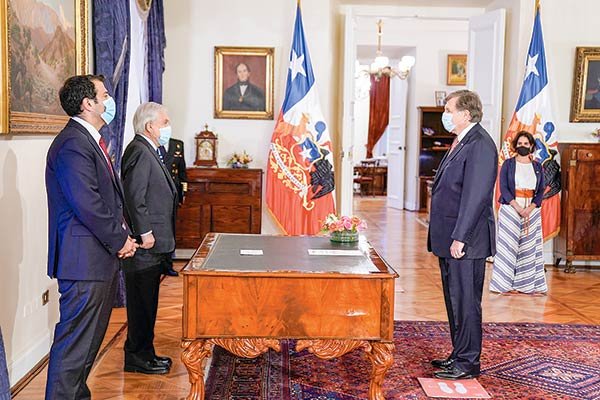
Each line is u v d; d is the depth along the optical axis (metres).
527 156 5.52
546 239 6.28
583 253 6.32
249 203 6.24
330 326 2.67
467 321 3.29
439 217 3.33
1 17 2.86
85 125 2.62
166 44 6.37
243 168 6.29
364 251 3.15
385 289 2.67
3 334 3.04
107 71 4.18
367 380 3.34
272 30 6.40
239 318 2.66
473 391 3.19
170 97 6.43
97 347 2.69
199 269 2.67
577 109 6.55
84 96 2.57
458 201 3.24
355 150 15.34
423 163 11.30
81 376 2.62
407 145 11.57
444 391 3.18
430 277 6.03
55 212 2.58
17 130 3.05
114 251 2.63
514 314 4.77
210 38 6.39
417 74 11.07
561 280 6.02
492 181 3.16
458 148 3.26
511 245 5.47
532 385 3.29
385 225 9.49
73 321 2.58
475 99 3.24
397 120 11.77
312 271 2.66
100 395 3.08
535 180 5.46
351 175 7.11
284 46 6.41
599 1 6.53
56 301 3.79
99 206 2.53
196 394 2.74
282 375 3.40
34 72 3.25
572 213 6.26
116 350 3.76
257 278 2.63
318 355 2.68
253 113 6.44
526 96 6.15
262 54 6.38
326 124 6.11
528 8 6.46
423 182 11.21
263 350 2.68
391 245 7.78
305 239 3.52
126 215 3.20
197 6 6.36
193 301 2.65
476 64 6.98
